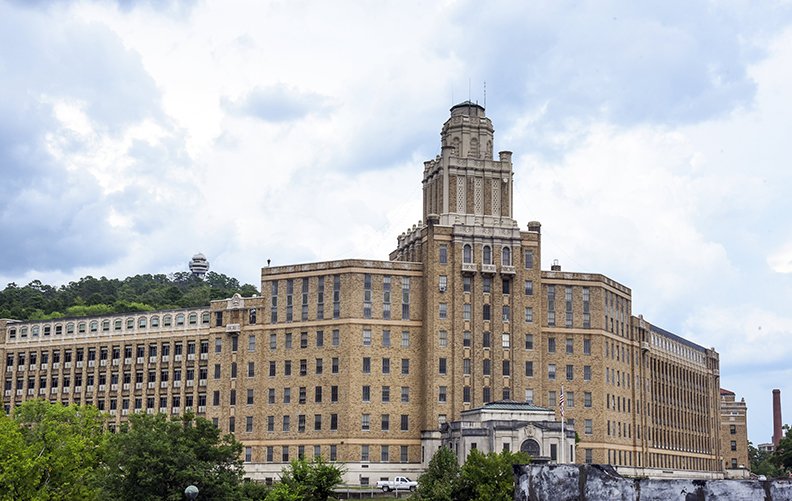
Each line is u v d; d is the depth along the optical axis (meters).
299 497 115.00
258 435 163.50
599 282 172.75
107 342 183.38
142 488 105.19
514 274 164.00
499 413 148.12
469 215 166.00
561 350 168.38
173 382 175.88
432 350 159.25
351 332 159.38
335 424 158.12
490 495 113.44
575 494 43.69
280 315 166.12
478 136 171.25
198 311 176.25
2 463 88.88
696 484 41.81
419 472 157.38
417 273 164.12
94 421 129.50
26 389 188.50
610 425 173.00
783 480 40.97
